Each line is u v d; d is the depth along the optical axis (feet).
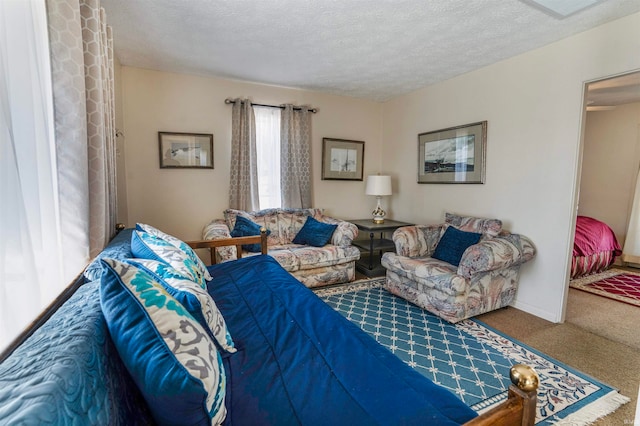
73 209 4.58
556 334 7.80
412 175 13.66
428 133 12.61
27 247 3.08
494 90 10.04
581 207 15.97
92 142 5.31
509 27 7.67
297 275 10.47
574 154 8.09
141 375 2.31
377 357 3.67
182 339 2.50
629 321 8.54
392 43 8.63
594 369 6.34
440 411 2.78
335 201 14.75
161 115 11.14
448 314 8.19
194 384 2.29
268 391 3.13
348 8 6.91
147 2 6.68
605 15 7.00
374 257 14.94
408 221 13.97
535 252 8.89
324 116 14.05
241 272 6.90
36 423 1.44
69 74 4.42
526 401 2.25
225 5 6.79
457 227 10.39
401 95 14.10
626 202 14.40
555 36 8.09
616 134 14.64
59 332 2.22
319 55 9.57
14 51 3.23
